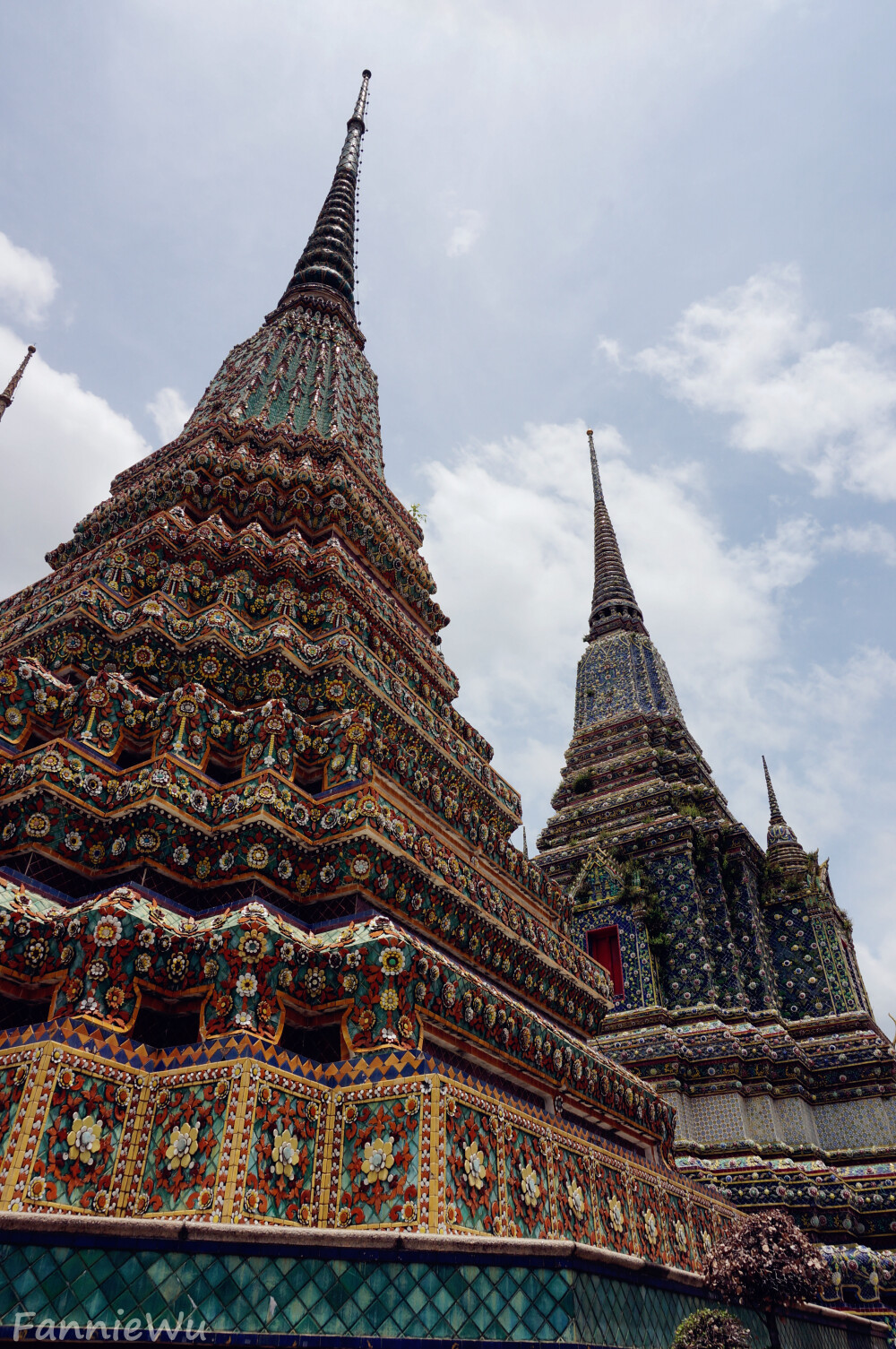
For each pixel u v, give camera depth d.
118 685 10.77
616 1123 12.51
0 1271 4.74
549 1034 11.16
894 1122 22.12
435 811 12.55
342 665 13.05
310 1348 5.21
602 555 46.47
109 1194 6.84
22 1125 6.49
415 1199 7.02
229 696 12.73
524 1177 8.40
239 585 14.12
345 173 34.78
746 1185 20.17
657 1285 7.39
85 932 7.83
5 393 21.75
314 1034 8.71
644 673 38.41
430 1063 7.71
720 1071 23.02
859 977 28.94
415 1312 5.46
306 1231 5.59
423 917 10.65
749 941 26.66
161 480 17.23
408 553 19.55
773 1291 8.97
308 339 25.17
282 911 9.63
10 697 10.47
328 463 19.55
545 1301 5.80
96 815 9.53
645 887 27.91
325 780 11.11
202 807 9.86
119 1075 7.27
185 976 8.33
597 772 34.28
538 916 14.80
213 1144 6.91
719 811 31.23
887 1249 19.64
